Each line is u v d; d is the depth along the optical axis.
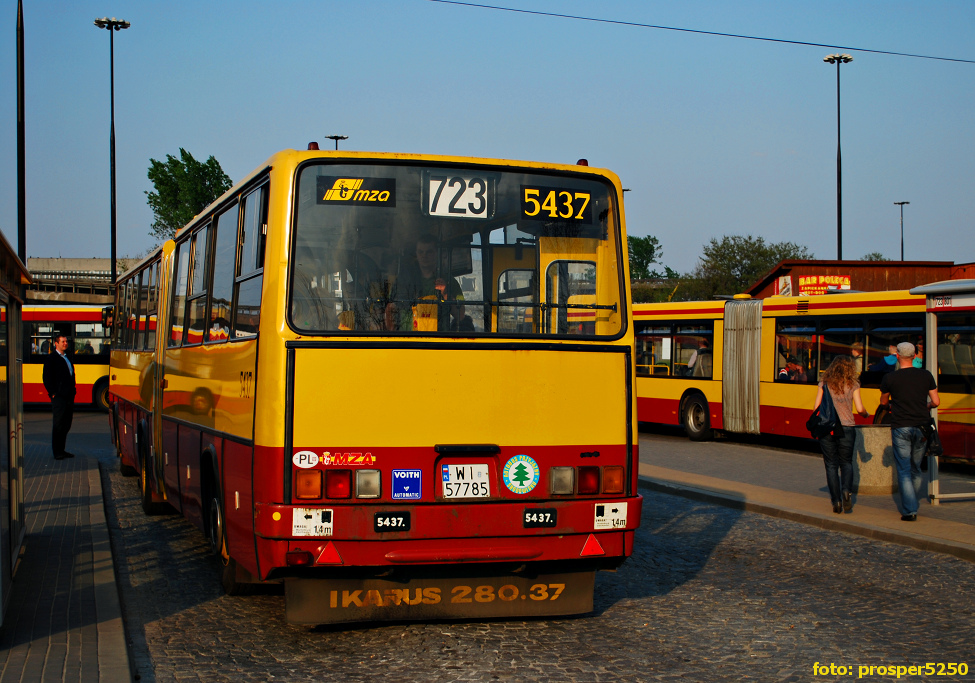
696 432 21.58
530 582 6.48
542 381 6.23
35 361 29.94
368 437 5.87
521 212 6.41
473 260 6.26
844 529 10.49
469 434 6.04
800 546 9.71
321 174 6.09
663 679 5.52
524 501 6.12
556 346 6.27
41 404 31.98
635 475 6.41
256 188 6.55
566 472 6.23
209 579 8.23
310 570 5.94
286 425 5.75
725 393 20.64
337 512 5.77
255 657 5.96
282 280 5.91
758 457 17.91
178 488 9.05
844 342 17.89
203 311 8.09
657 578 8.28
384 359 5.94
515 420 6.14
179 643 6.29
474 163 6.34
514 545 6.06
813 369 18.53
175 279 9.70
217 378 7.25
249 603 7.38
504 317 6.28
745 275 53.53
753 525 10.95
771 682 5.50
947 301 11.45
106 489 13.92
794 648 6.18
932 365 11.51
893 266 31.45
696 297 53.50
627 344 6.47
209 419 7.53
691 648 6.16
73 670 5.38
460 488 6.02
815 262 31.94
